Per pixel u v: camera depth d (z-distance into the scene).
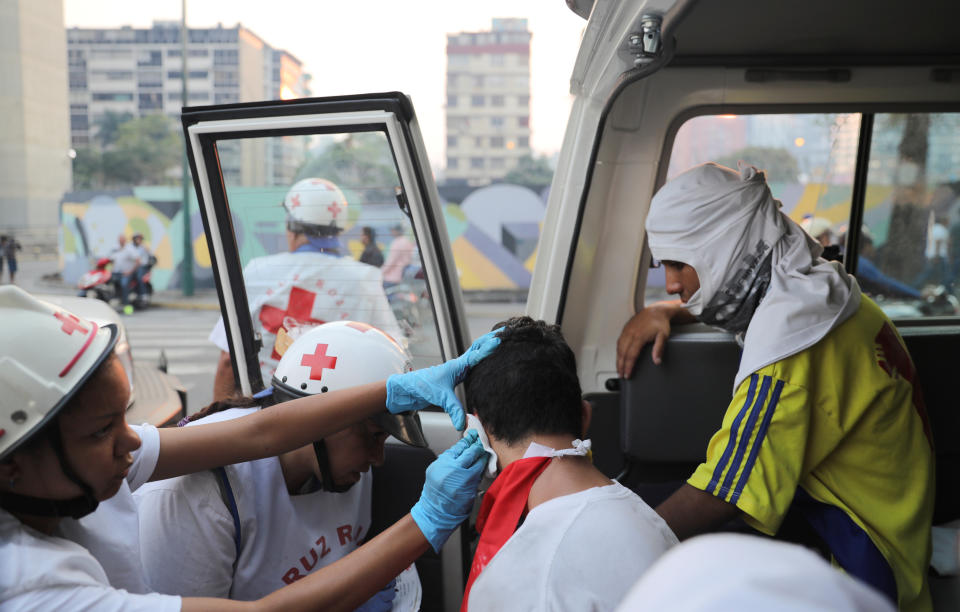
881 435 1.66
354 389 1.51
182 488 1.46
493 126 89.62
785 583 0.40
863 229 2.68
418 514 1.35
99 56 86.62
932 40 2.27
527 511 1.21
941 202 2.63
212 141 1.91
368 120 1.75
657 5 1.39
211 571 1.48
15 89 55.06
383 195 1.96
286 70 91.44
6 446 1.01
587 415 1.32
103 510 1.30
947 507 2.43
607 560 1.08
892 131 2.56
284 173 1.99
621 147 2.52
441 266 1.93
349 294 2.10
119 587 1.31
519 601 1.10
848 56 2.40
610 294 2.66
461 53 89.56
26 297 1.06
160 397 4.34
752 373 1.64
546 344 1.30
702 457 2.44
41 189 57.59
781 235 1.78
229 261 2.06
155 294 21.48
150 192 21.45
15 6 54.62
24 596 1.02
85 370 1.07
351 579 1.29
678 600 0.43
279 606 1.24
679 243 1.82
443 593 2.03
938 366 2.42
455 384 1.45
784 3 1.93
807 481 1.68
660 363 2.41
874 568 1.61
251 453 1.46
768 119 2.55
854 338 1.68
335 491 1.62
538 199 19.33
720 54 2.40
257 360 2.18
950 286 2.71
